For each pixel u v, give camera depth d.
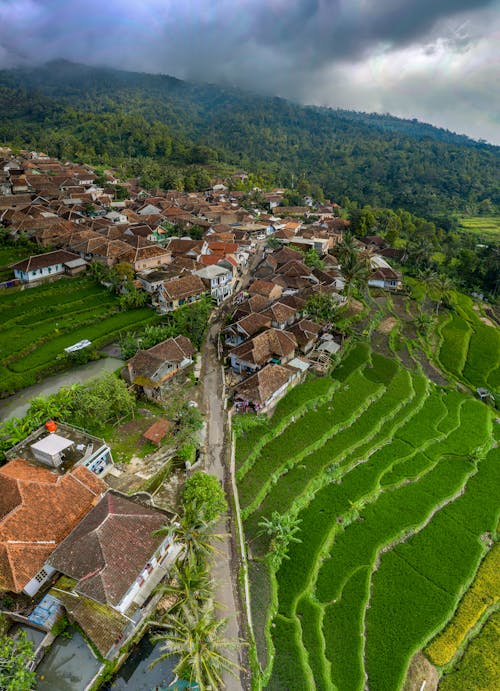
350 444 64.69
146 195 179.88
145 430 57.41
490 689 41.53
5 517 39.59
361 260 114.31
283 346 75.62
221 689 35.34
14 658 31.67
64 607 37.16
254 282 99.88
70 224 112.81
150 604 38.66
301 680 38.09
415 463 65.25
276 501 53.94
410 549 53.50
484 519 58.78
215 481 47.16
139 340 73.69
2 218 111.75
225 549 45.69
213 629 34.47
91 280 96.56
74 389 58.62
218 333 85.50
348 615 45.12
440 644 44.12
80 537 39.03
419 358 93.31
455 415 77.00
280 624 42.41
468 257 144.12
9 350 71.56
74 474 45.50
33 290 89.62
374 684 40.19
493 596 49.41
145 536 40.22
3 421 58.47
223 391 67.06
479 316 119.06
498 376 91.69
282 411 66.69
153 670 36.34
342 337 91.19
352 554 51.31
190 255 115.25
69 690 34.09
